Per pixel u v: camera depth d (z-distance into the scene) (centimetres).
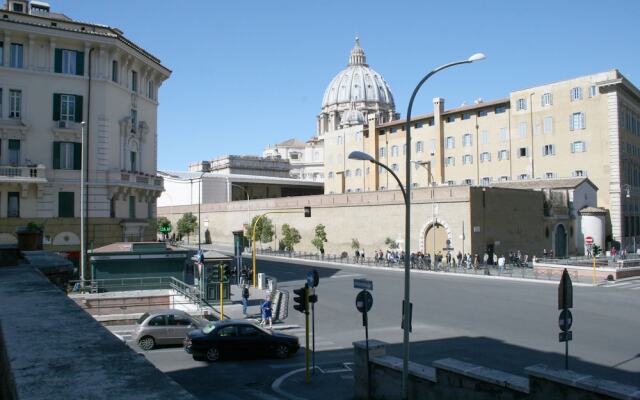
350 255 6988
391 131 9919
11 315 553
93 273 3300
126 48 4356
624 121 7612
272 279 3881
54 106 4044
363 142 10394
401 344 2275
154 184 4853
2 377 436
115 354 401
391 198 6456
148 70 4856
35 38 3988
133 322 2802
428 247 6044
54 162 4038
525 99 8138
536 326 2642
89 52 4156
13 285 824
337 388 1678
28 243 2022
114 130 4312
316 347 2291
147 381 340
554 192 6800
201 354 2045
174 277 3419
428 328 2623
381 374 1498
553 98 7881
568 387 1042
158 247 3506
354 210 6962
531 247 6322
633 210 7812
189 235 9994
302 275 4997
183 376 1841
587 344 2231
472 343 2269
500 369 1834
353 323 2808
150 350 2261
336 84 19238
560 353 2072
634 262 5225
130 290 3253
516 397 1135
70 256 4053
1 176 3794
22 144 3941
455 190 5744
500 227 5941
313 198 7650
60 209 4059
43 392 317
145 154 4841
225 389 1678
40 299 668
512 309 3150
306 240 7769
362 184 10388
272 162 13525
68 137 4084
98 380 340
